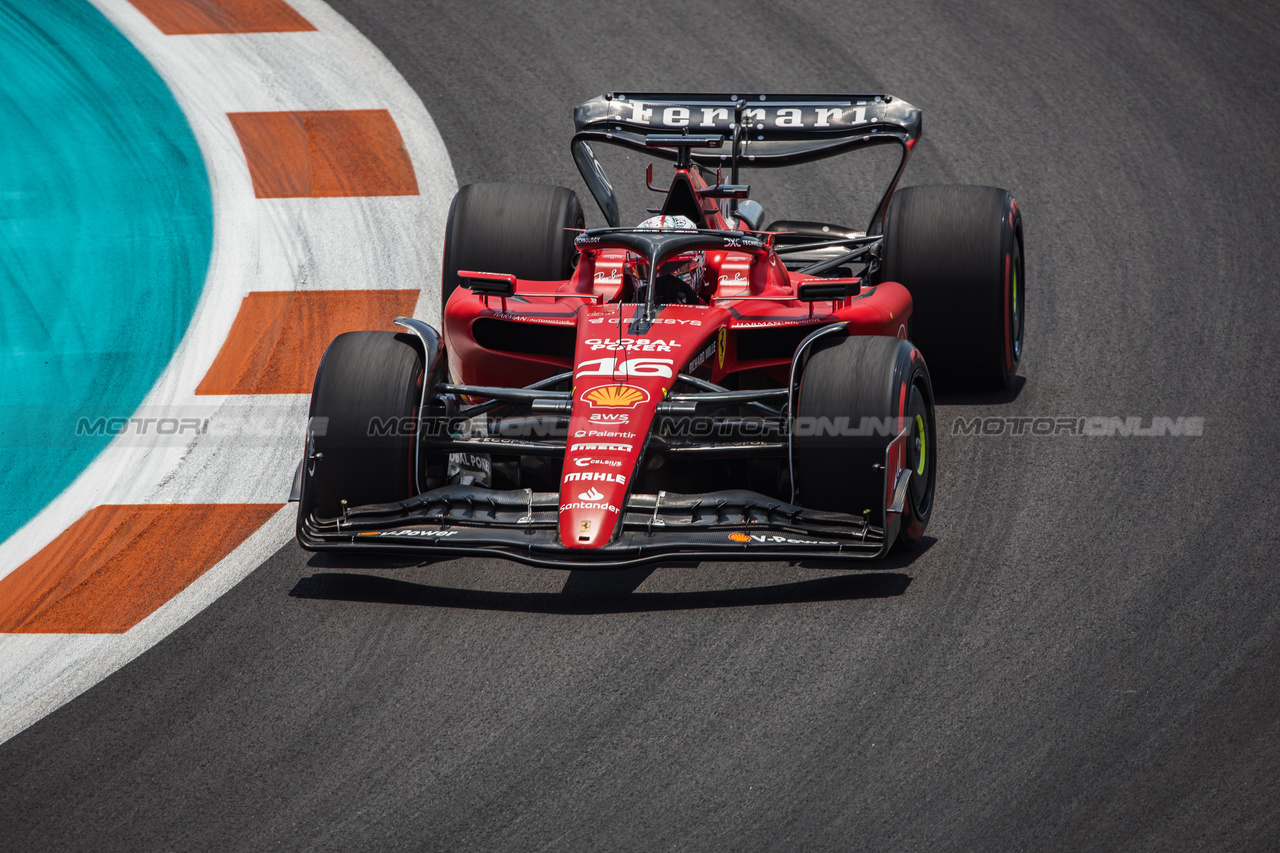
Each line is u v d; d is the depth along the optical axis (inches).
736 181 1238.9
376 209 1644.9
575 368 893.2
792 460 846.5
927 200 1151.6
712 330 923.4
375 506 873.5
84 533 1016.2
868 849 627.2
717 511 830.5
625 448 824.3
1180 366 1188.5
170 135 1893.5
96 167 1808.6
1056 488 983.6
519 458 956.0
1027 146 1754.4
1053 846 622.5
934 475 927.0
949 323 1134.4
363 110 1939.0
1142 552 882.8
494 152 1790.1
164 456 1135.6
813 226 1390.3
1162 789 654.5
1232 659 756.0
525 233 1189.7
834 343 874.1
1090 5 2192.4
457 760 707.4
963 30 2127.2
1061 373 1198.9
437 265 1497.3
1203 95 1872.5
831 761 689.0
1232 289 1346.0
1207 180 1630.2
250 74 2079.2
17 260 1561.3
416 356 898.1
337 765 709.9
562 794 676.7
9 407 1243.2
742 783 676.7
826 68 2011.6
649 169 1230.9
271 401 1225.4
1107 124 1804.9
